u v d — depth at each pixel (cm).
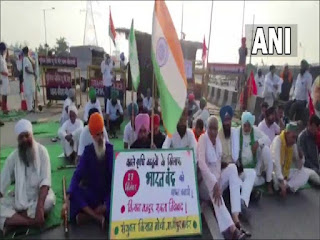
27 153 367
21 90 1198
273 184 504
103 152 385
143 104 955
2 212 357
